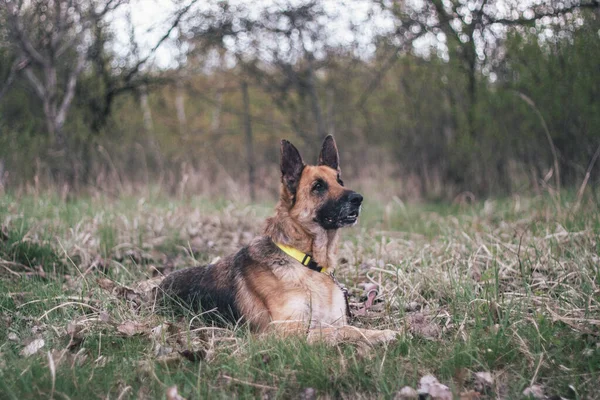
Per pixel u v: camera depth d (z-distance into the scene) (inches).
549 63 378.9
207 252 288.0
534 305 178.9
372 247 280.4
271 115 662.5
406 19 458.3
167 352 154.1
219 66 565.6
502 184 437.1
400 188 518.3
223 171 538.6
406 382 135.8
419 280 213.5
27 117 503.8
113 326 170.4
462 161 461.4
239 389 135.5
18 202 325.7
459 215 352.5
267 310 176.4
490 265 226.1
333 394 132.7
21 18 447.2
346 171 601.0
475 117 439.5
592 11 352.5
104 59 498.9
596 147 368.5
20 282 217.0
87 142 478.9
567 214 267.9
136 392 131.6
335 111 577.6
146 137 552.7
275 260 180.5
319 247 183.5
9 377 133.3
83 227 294.7
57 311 186.5
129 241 289.6
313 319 176.9
